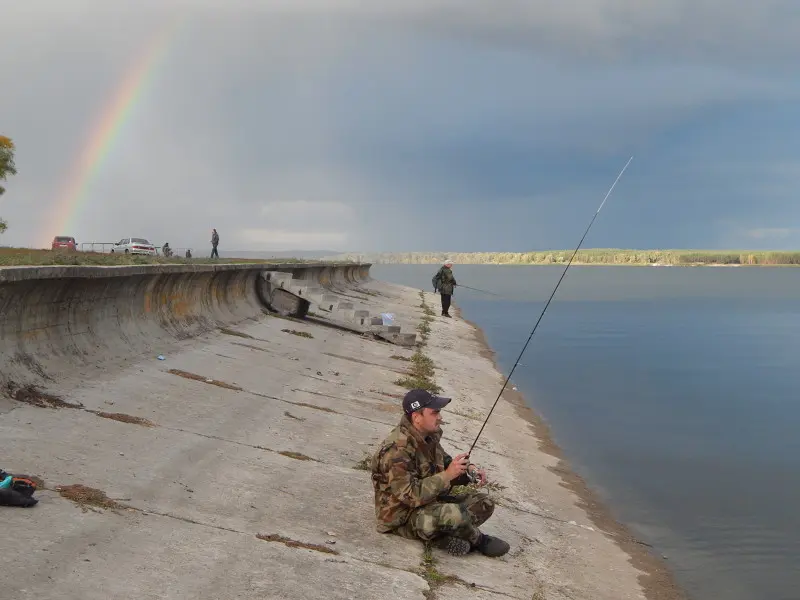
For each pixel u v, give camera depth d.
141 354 12.03
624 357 25.41
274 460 8.55
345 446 10.04
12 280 8.32
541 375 21.28
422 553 6.58
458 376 18.94
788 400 17.73
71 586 4.69
